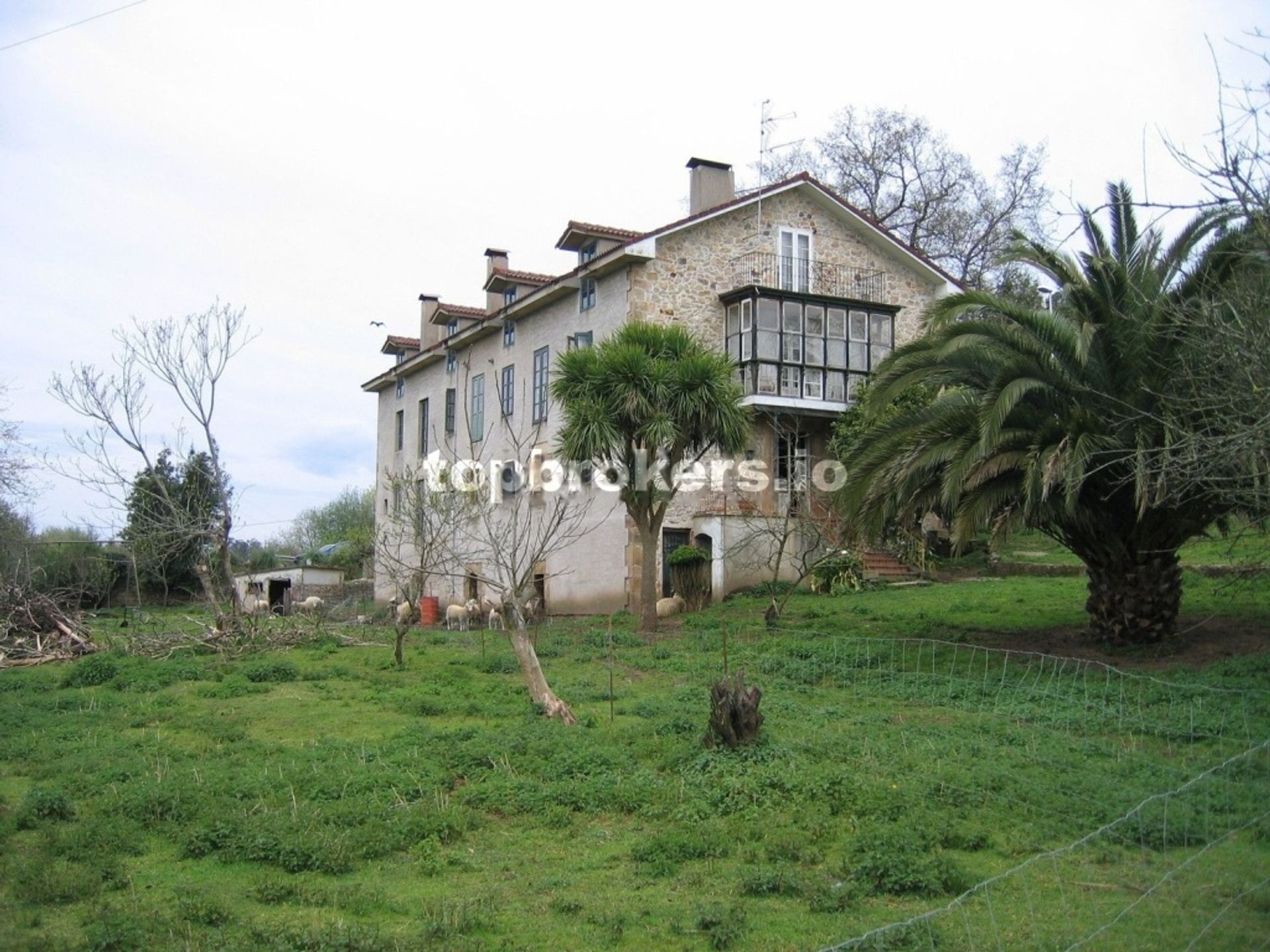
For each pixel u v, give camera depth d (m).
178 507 21.95
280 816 7.85
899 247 27.67
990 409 12.74
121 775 9.30
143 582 36.25
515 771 9.36
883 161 38.28
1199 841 6.99
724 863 7.10
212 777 9.06
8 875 6.75
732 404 20.05
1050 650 14.41
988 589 21.03
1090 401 13.58
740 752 9.42
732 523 24.19
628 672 15.59
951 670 13.49
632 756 9.79
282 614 31.00
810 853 7.15
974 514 13.50
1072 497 12.20
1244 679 11.47
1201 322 11.01
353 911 6.27
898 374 14.74
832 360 25.69
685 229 25.28
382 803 8.31
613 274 25.30
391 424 39.91
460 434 33.34
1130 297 13.38
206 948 5.48
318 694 14.23
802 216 26.95
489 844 7.68
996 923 5.73
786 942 5.70
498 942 5.80
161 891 6.61
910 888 6.46
